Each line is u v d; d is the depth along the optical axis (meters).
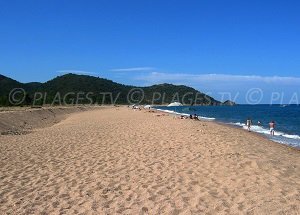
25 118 37.34
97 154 13.16
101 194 8.05
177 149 13.46
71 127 27.09
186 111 98.06
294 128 38.19
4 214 6.88
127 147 14.54
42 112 50.38
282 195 7.61
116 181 9.14
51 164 11.50
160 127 22.83
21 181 9.35
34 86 156.25
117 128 23.80
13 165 11.41
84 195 7.99
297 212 6.61
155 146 14.43
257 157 11.57
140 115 44.59
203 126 23.70
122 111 64.56
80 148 14.76
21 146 15.79
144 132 19.98
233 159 11.20
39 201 7.65
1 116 32.00
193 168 10.24
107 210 6.97
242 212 6.65
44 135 20.58
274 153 13.66
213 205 7.08
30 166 11.23
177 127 22.28
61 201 7.61
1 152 14.08
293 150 17.14
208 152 12.55
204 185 8.52
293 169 10.29
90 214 6.77
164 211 6.82
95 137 18.55
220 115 74.19
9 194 8.18
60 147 15.19
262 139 21.02
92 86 167.88
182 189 8.23
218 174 9.49
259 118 60.50
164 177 9.37
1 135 21.19
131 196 7.84
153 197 7.70
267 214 6.53
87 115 54.91
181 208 6.97
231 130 24.36
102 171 10.32
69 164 11.44
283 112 88.94
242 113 85.06
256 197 7.49
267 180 8.80
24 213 6.93
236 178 9.03
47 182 9.23
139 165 10.94
